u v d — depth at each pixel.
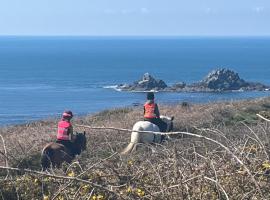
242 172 7.70
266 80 121.25
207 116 23.69
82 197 8.12
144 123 18.69
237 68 167.12
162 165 8.51
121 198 7.63
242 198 7.33
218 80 92.56
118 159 9.73
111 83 116.81
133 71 158.00
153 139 18.41
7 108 75.06
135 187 8.14
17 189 9.18
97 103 79.50
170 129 20.88
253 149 8.74
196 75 139.88
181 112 27.11
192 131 21.58
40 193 9.24
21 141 19.95
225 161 8.16
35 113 68.62
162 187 7.74
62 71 159.88
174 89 92.94
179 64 192.00
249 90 92.12
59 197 8.36
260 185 7.53
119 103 78.62
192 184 7.81
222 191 7.41
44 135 22.05
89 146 17.86
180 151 9.39
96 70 163.88
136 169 9.06
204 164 8.08
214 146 9.96
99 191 8.19
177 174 7.86
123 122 24.56
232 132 13.69
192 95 84.94
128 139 19.39
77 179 7.71
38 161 16.61
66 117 17.69
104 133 20.31
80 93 96.69
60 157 15.95
